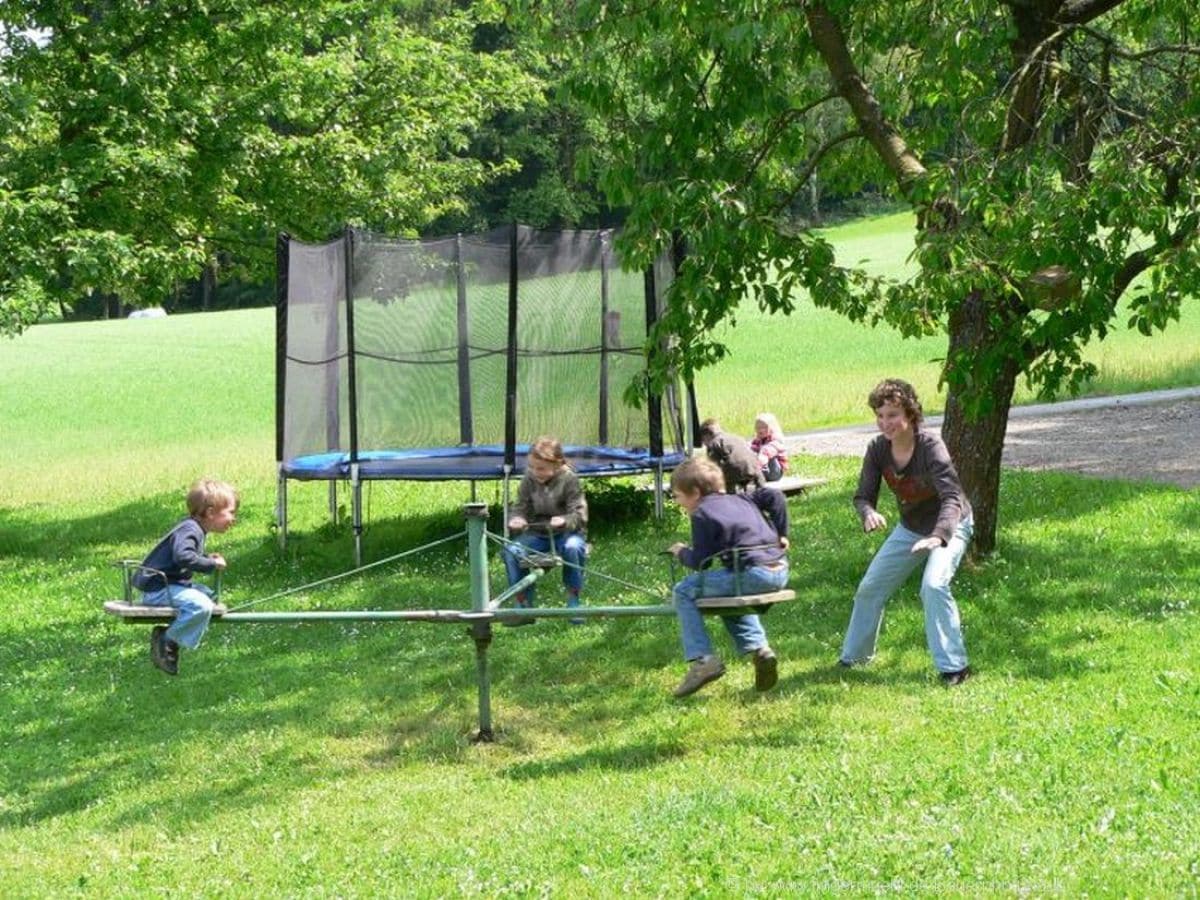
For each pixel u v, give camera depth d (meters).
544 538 12.63
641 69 12.46
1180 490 15.15
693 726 9.12
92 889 7.31
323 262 17.42
